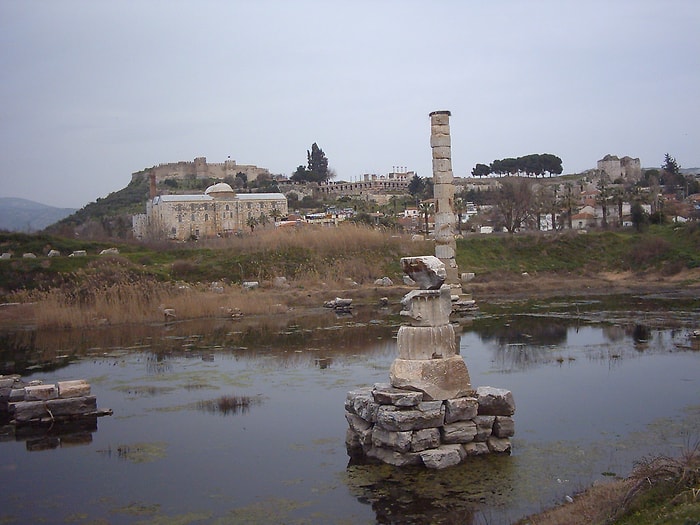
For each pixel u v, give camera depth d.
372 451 16.17
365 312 49.22
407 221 129.25
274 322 44.38
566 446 16.41
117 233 113.00
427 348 16.05
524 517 12.26
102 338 38.31
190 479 15.29
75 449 17.88
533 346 31.59
